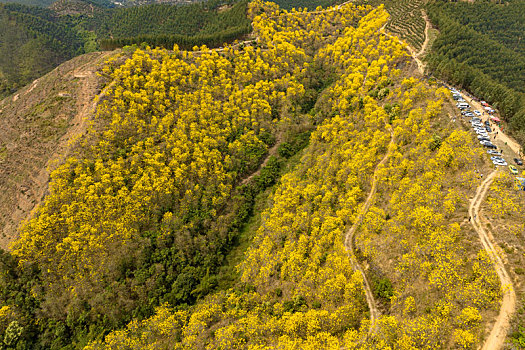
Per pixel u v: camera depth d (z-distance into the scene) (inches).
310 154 4136.3
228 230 3629.4
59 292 2992.1
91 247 3088.1
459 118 3582.7
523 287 1929.1
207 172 3956.7
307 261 2652.6
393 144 3558.1
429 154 3068.4
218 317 2647.6
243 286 2942.9
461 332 1765.5
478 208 2464.3
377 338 1914.4
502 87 4143.7
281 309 2426.2
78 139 3993.6
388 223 2613.2
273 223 3191.4
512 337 1720.0
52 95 4690.0
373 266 2459.4
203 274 3265.3
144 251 3213.6
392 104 4163.4
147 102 4458.7
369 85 4756.4
